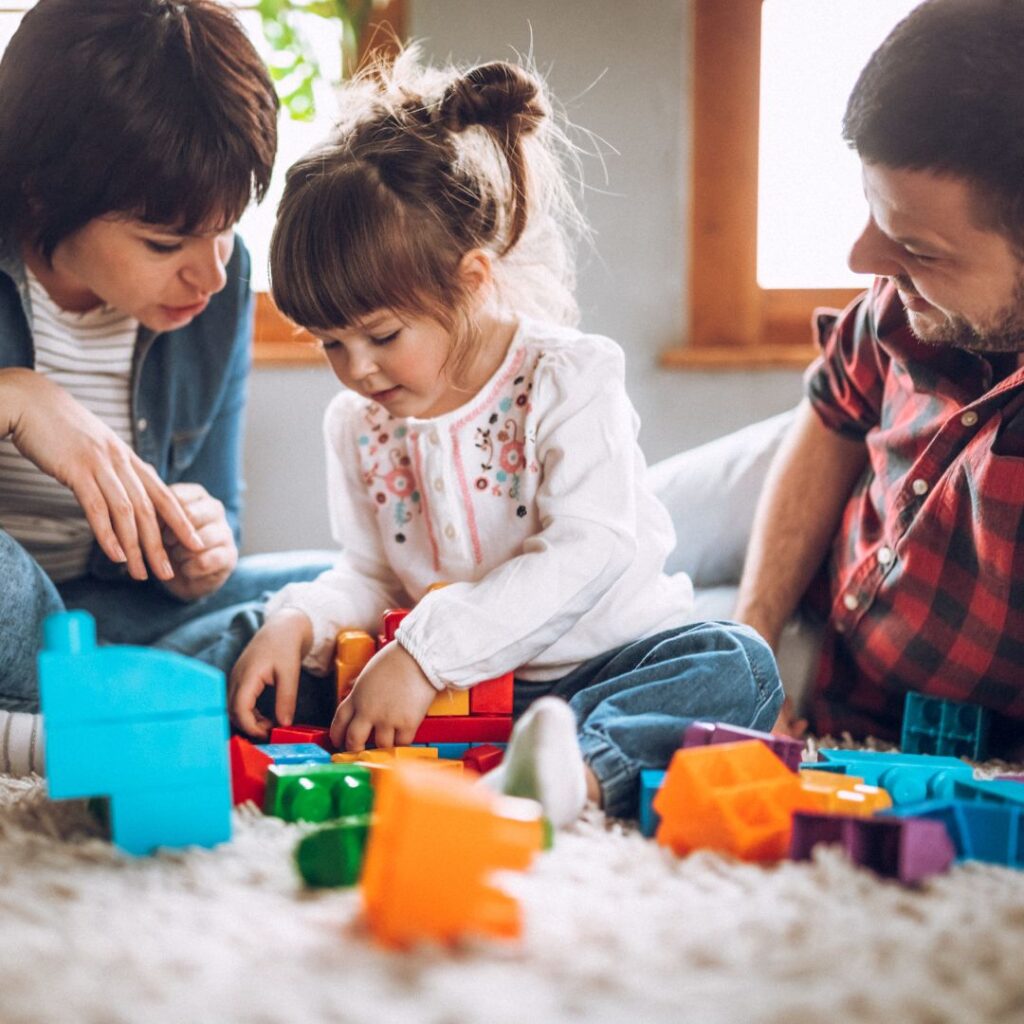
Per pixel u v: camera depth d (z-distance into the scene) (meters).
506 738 0.99
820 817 0.68
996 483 0.99
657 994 0.50
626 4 1.88
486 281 1.08
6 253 1.15
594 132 1.90
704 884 0.64
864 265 0.95
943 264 0.90
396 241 1.01
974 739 1.10
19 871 0.66
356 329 1.03
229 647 1.15
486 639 0.95
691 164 1.91
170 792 0.70
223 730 0.72
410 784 0.56
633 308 1.92
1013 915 0.60
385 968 0.52
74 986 0.50
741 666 0.95
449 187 1.05
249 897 0.62
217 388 1.34
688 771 0.71
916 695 1.14
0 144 1.06
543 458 1.05
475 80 1.10
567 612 0.98
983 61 0.83
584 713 0.92
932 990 0.50
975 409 1.03
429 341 1.04
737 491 1.48
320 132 1.25
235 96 1.04
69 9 1.04
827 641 1.22
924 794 0.86
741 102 1.90
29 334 1.19
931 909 0.60
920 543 1.08
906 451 1.13
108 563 1.29
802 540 1.26
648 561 1.08
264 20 1.81
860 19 1.90
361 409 1.19
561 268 1.22
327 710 1.12
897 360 1.12
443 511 1.09
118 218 1.03
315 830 0.65
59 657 0.67
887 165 0.87
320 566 1.41
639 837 0.75
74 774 0.67
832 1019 0.48
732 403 1.90
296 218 1.03
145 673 0.69
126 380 1.27
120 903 0.61
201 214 1.03
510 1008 0.48
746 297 1.93
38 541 1.26
